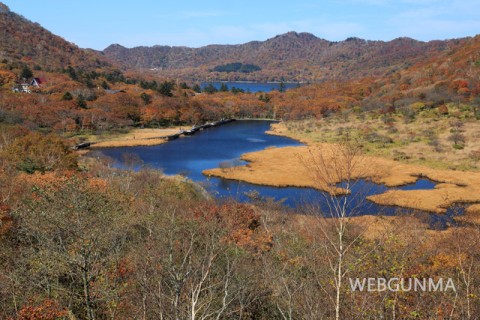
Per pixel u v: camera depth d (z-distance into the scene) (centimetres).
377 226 2072
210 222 2139
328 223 1675
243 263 1848
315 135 11256
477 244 1948
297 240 2233
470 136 8850
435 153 8100
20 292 1666
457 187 6056
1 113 9431
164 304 1320
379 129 10544
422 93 13025
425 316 1227
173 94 18438
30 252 1689
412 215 3359
